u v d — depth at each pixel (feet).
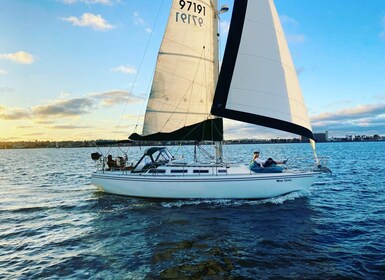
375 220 35.76
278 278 21.30
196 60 49.34
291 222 34.71
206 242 28.55
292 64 46.85
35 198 53.98
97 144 47.88
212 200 42.91
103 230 33.04
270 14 45.80
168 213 38.58
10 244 29.55
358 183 67.51
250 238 29.53
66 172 107.55
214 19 50.44
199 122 46.70
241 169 45.29
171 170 44.47
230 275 21.80
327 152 223.10
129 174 45.42
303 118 45.85
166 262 24.21
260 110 43.62
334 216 37.58
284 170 46.65
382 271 22.18
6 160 223.92
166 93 48.70
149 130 49.01
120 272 22.59
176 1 47.88
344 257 24.79
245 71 43.80
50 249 27.94
